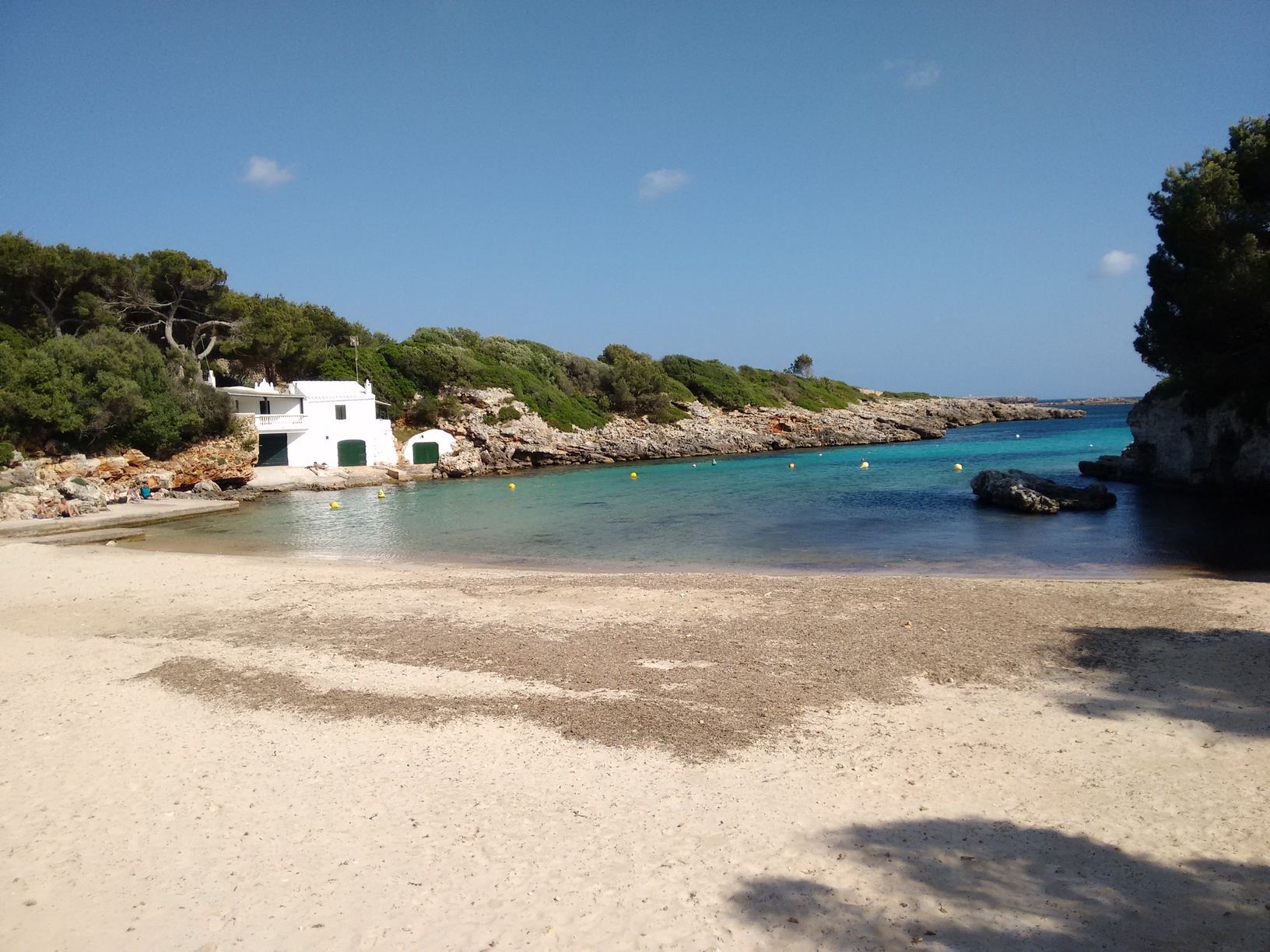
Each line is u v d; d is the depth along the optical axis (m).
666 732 10.13
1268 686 11.10
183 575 22.38
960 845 7.23
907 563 24.08
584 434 83.31
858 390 154.88
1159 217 35.56
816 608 16.75
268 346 67.81
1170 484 39.94
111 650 14.64
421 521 37.59
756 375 125.50
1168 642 13.48
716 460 77.06
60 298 54.28
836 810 7.99
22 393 41.16
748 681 12.11
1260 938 5.73
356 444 65.62
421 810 8.16
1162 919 6.02
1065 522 30.94
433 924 6.20
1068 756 9.10
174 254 60.69
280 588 20.38
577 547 29.11
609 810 8.08
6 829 7.84
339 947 5.93
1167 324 35.78
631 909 6.36
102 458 43.31
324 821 7.95
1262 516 30.16
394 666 13.33
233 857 7.26
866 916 6.18
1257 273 29.41
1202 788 8.18
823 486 48.53
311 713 11.09
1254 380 33.50
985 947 5.76
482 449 71.69
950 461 65.00
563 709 11.08
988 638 14.16
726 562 25.22
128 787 8.80
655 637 14.76
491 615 16.84
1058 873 6.71
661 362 118.75
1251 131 33.25
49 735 10.38
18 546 28.70
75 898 6.62
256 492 51.72
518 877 6.85
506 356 94.81
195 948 5.93
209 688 12.31
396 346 80.31
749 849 7.27
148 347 49.16
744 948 5.84
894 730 10.04
